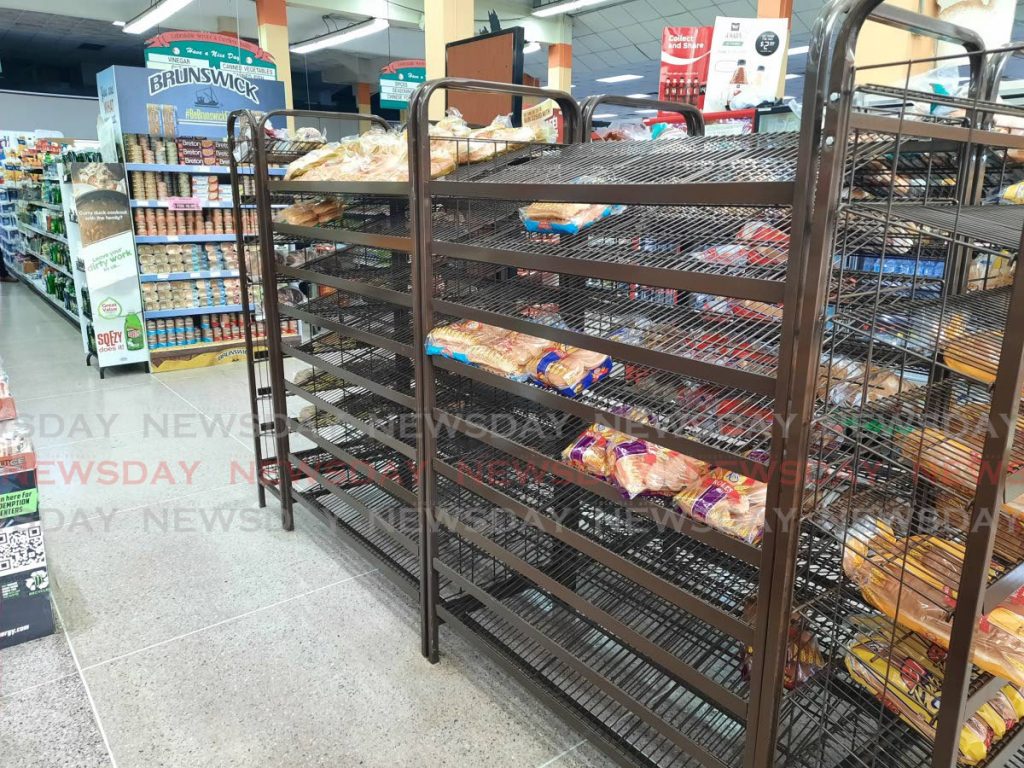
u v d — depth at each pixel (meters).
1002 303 1.59
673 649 1.88
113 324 5.67
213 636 2.44
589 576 2.11
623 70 18.09
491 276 2.29
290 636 2.44
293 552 3.02
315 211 2.77
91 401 5.10
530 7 14.01
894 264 1.78
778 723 1.41
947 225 1.29
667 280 1.38
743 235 1.54
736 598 1.77
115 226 5.52
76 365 6.15
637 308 1.87
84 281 5.91
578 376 1.75
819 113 1.09
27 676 2.23
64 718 2.05
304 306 2.94
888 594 1.38
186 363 6.04
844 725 1.63
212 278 6.09
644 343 1.58
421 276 2.01
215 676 2.23
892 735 1.60
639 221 1.80
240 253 3.19
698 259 1.51
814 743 1.61
